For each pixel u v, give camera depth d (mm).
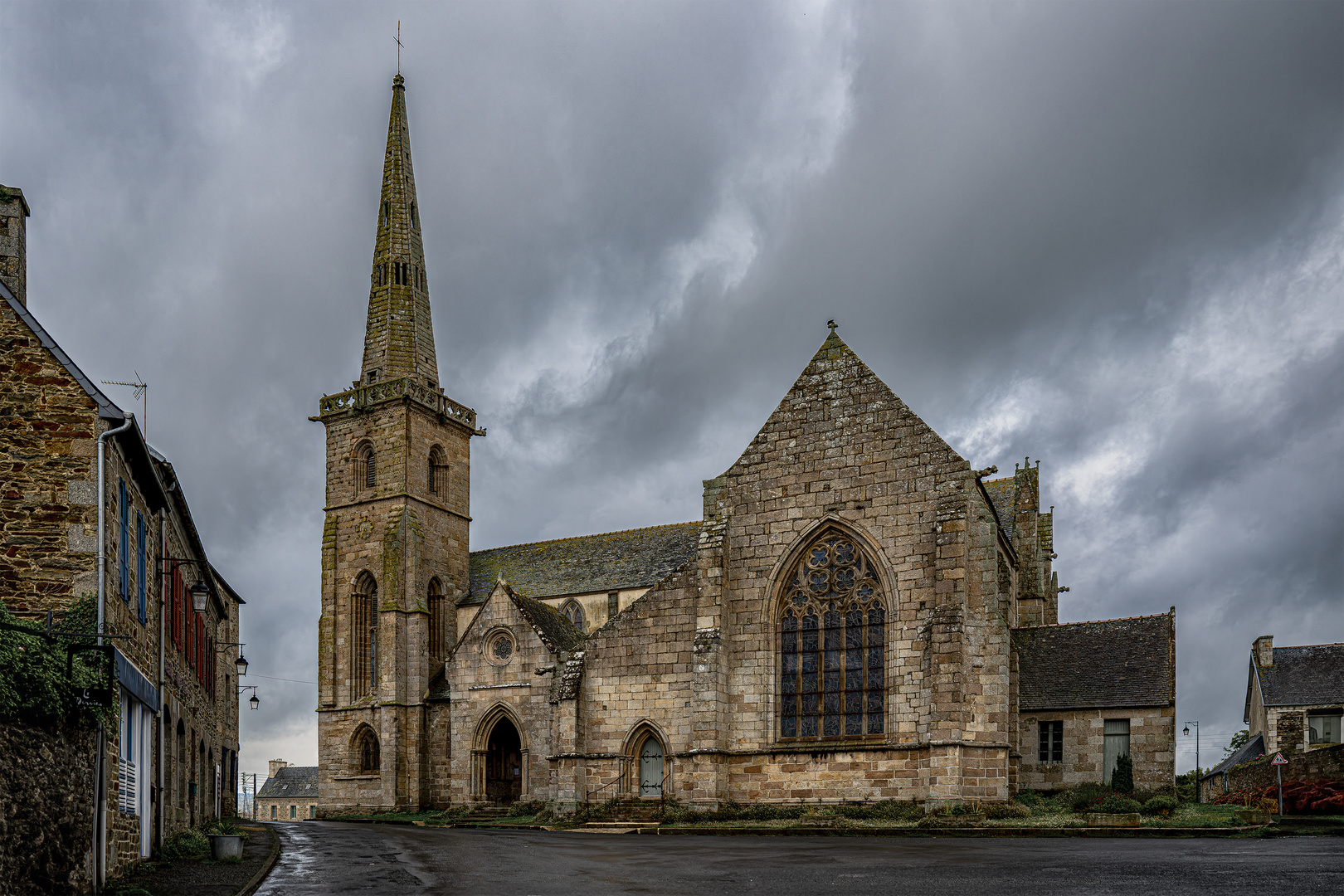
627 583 65188
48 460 20188
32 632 16281
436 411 72125
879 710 42719
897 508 43156
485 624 58219
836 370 45688
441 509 72000
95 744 18953
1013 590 55469
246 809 150375
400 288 74000
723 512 46562
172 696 28719
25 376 20422
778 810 41969
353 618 69938
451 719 58250
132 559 22984
